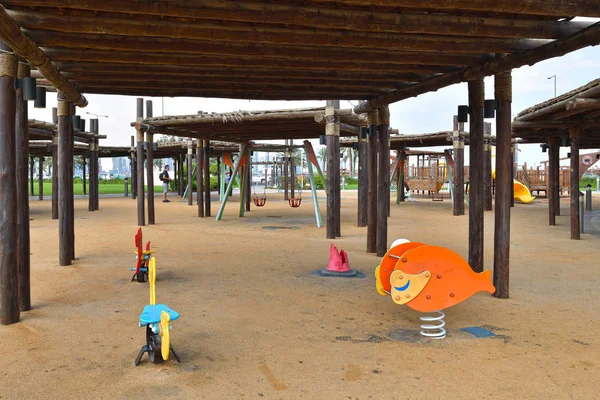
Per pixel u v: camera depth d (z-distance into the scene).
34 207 20.92
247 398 3.30
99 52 5.83
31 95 5.33
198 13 4.27
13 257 4.98
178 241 10.91
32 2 4.15
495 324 4.95
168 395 3.34
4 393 3.37
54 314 5.27
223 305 5.65
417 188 30.53
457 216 17.64
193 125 13.33
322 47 5.73
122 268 7.81
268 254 9.17
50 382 3.54
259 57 5.86
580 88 8.50
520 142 18.20
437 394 3.35
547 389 3.43
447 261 4.61
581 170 29.86
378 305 5.67
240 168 18.38
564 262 8.41
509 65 5.76
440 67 6.53
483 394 3.35
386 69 6.41
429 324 4.95
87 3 4.11
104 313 5.31
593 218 15.68
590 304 5.73
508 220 6.04
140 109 14.45
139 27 4.74
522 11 4.15
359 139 13.65
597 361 3.96
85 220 15.60
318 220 13.88
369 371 3.75
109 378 3.62
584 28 4.86
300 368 3.80
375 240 9.47
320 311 5.42
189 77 6.96
